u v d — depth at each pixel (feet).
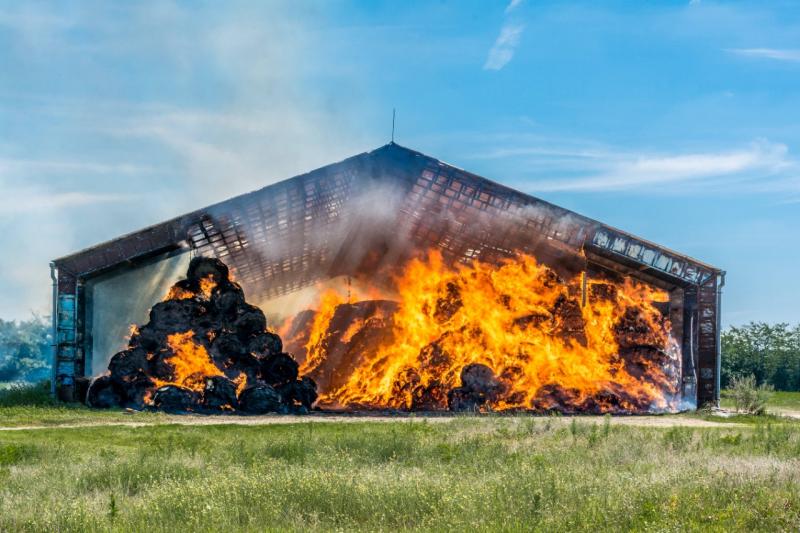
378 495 55.31
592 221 155.53
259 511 53.06
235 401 140.46
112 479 65.46
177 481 61.98
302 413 142.10
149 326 144.87
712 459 70.23
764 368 303.27
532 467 66.80
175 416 129.59
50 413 125.08
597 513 50.34
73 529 50.08
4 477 66.28
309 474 61.00
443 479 60.29
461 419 110.93
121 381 141.38
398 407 151.53
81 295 152.87
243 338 147.33
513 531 47.11
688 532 47.19
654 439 87.45
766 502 52.65
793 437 91.50
